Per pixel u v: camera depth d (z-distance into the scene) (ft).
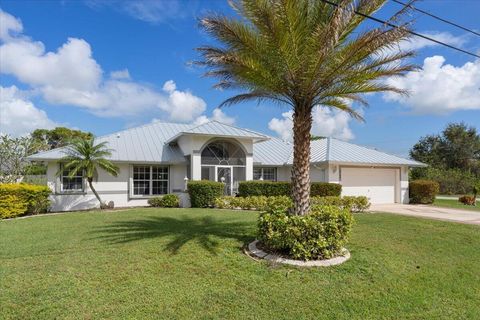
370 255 26.81
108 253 26.76
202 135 65.98
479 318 17.21
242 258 25.49
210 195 62.34
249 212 53.72
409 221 46.01
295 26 24.09
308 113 28.09
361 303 18.35
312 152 81.56
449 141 161.38
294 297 18.79
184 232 34.86
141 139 75.66
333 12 24.30
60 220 45.19
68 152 61.26
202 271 22.62
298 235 24.67
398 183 80.89
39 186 56.18
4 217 48.44
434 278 22.75
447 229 40.11
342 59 24.63
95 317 16.03
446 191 119.14
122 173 66.49
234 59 25.14
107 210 58.95
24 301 17.69
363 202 59.88
